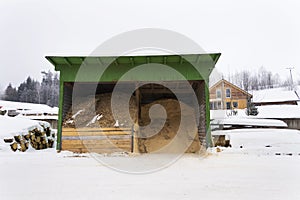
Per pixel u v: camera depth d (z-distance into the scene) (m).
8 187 2.94
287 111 19.64
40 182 3.18
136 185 3.04
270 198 2.51
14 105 26.11
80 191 2.78
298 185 3.03
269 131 9.49
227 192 2.73
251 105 19.62
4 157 5.36
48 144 8.57
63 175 3.61
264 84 67.88
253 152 6.26
